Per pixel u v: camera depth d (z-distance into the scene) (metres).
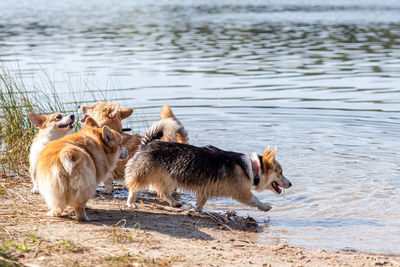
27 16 44.91
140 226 6.66
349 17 42.09
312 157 10.23
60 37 28.83
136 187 7.66
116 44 26.20
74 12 50.44
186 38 28.83
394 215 7.61
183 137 8.54
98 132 6.98
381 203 8.05
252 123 12.73
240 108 14.07
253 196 7.77
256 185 8.00
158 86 16.50
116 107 8.84
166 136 8.08
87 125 7.20
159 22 38.72
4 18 42.41
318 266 5.59
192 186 7.53
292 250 6.21
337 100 14.92
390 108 13.96
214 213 7.72
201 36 29.77
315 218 7.59
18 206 7.09
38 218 6.53
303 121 12.92
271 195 8.64
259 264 5.48
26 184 8.33
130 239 5.94
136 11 51.56
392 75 18.30
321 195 8.45
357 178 9.12
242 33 31.02
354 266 5.64
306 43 26.64
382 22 37.22
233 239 6.60
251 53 23.45
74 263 4.88
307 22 37.91
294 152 10.55
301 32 31.41
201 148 7.63
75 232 6.01
